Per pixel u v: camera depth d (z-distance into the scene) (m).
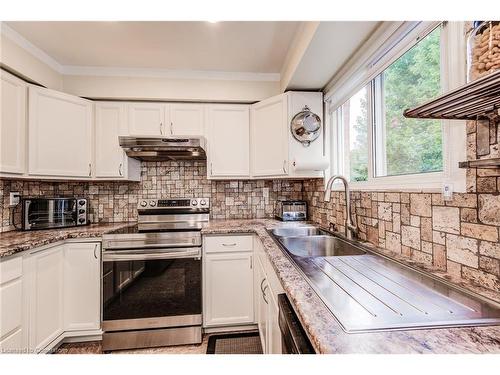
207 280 2.05
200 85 2.44
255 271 2.03
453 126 0.92
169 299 1.95
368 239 1.48
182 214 2.40
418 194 1.08
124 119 2.38
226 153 2.48
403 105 1.34
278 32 1.84
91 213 2.58
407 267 1.00
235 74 2.47
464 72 0.90
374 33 1.43
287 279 0.88
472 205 0.83
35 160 1.98
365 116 1.76
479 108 0.75
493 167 0.74
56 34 1.86
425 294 0.81
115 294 1.91
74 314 1.93
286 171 2.24
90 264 1.96
